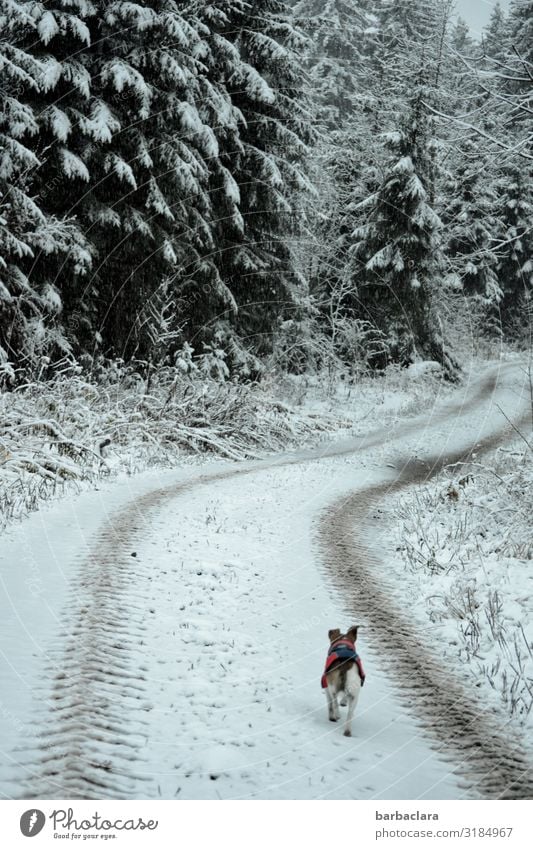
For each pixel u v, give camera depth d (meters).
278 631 7.60
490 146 12.33
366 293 37.75
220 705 5.64
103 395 19.36
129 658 6.29
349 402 33.22
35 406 15.86
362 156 41.81
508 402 37.03
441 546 11.99
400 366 37.72
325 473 19.39
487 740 5.59
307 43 28.39
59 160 18.11
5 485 12.19
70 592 7.80
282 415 25.75
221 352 24.47
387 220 36.53
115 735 4.92
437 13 34.59
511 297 53.03
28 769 4.35
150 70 20.45
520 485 13.21
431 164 36.88
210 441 20.56
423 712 6.02
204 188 24.34
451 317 46.16
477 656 7.46
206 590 8.63
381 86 45.28
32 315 18.00
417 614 8.88
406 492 17.89
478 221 45.53
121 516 11.73
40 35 16.73
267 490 16.06
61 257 18.38
